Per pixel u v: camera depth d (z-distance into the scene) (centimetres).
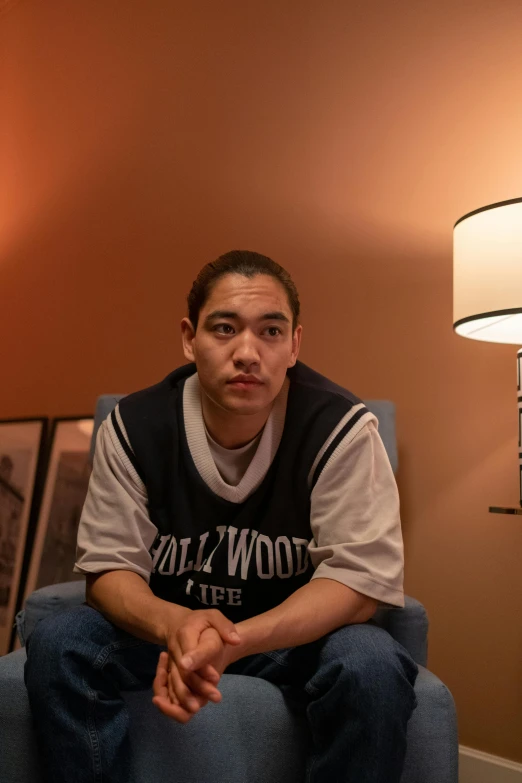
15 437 309
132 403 141
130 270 284
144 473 135
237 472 136
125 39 297
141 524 133
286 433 134
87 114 310
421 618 140
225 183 257
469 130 199
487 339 181
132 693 120
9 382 327
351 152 224
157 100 282
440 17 207
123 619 119
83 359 296
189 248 265
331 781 107
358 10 226
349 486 127
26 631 157
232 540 132
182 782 114
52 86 327
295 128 238
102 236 297
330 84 231
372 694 105
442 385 202
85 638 117
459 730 194
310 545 131
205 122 265
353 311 220
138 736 117
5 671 120
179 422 137
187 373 146
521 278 157
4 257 339
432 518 201
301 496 132
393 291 212
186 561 134
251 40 253
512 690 185
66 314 306
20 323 326
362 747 104
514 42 192
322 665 112
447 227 202
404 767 115
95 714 112
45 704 111
